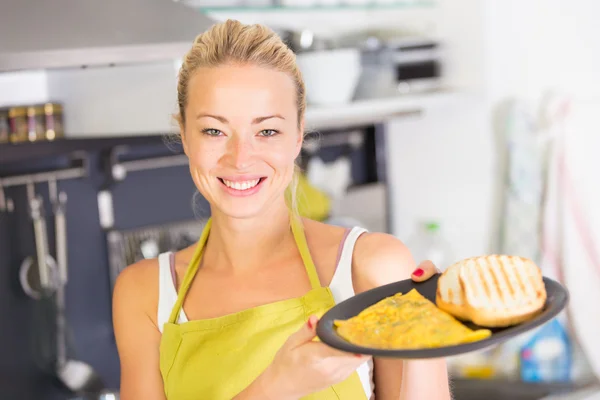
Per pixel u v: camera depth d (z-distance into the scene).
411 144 3.18
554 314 1.00
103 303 2.66
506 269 1.08
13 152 2.23
